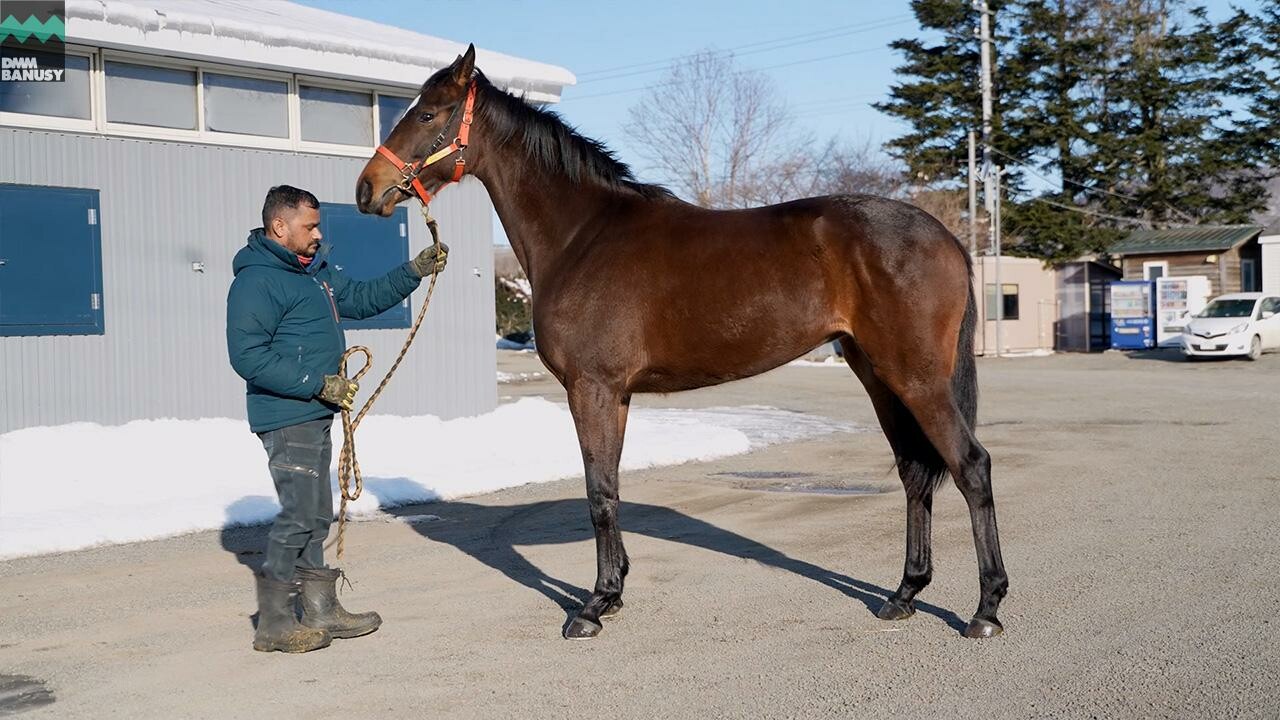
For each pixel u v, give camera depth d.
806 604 5.54
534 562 6.71
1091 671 4.36
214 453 10.06
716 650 4.80
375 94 12.62
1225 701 3.97
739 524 7.80
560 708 4.11
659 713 4.03
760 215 5.07
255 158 11.70
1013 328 33.44
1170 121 43.81
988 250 37.41
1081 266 34.09
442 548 7.16
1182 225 44.38
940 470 5.20
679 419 14.84
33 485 8.64
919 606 5.43
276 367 4.81
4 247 9.94
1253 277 37.72
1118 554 6.43
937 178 41.72
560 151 5.47
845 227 4.82
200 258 11.30
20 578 6.41
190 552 7.12
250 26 11.02
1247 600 5.32
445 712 4.11
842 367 29.30
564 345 5.23
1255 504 7.93
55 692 4.44
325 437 5.13
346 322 12.30
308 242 5.02
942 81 41.75
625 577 5.77
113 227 10.66
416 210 13.00
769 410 17.34
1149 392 18.59
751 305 4.90
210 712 4.18
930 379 4.76
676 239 5.12
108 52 10.57
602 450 5.20
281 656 4.89
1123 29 44.03
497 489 9.66
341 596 5.94
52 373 10.24
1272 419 13.86
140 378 10.86
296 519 4.98
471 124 5.57
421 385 13.02
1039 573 6.02
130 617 5.57
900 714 3.96
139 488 8.87
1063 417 14.77
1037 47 41.38
